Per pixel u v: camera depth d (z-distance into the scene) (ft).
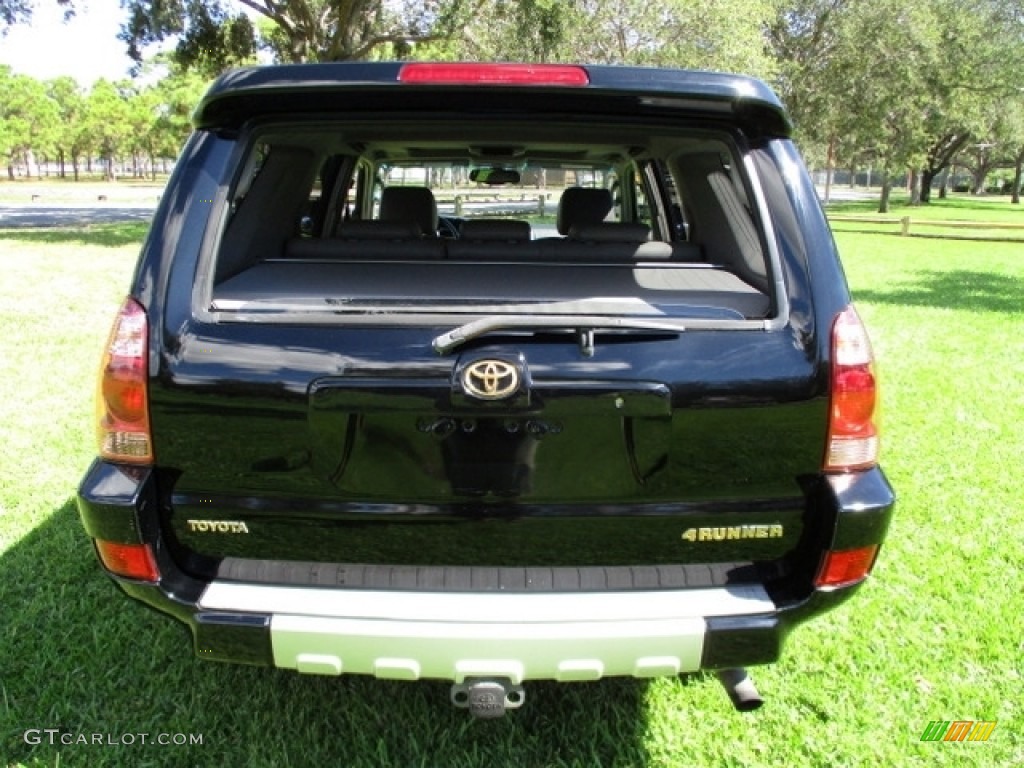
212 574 6.36
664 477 6.08
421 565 6.32
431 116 6.62
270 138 7.79
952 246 61.93
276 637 5.99
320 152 10.29
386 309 5.99
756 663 6.20
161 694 8.29
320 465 6.03
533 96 6.31
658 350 5.89
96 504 6.03
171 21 61.72
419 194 13.69
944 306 32.17
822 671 8.87
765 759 7.59
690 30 71.26
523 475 6.05
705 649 6.08
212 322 5.97
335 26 65.98
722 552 6.35
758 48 74.90
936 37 98.73
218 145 6.46
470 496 6.10
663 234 12.62
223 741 7.66
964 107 112.88
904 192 249.55
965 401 18.52
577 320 5.77
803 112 104.83
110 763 7.37
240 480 6.12
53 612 9.64
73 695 8.25
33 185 191.31
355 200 14.39
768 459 6.10
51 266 38.34
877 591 10.45
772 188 6.44
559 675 6.07
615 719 8.08
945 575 10.84
